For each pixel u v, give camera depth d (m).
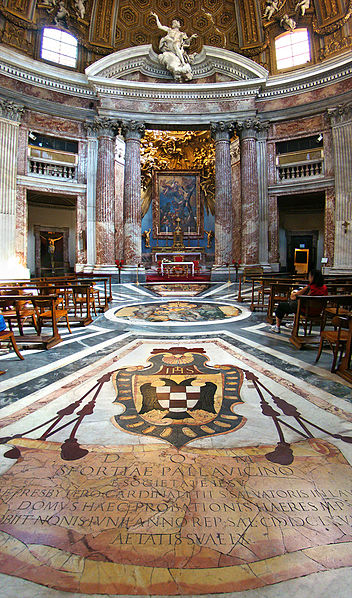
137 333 5.84
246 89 14.80
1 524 1.60
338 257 13.73
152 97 14.99
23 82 13.42
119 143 16.58
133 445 2.27
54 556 1.43
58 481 1.90
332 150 14.04
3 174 13.08
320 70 13.66
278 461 2.07
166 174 20.86
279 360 4.21
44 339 4.98
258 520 1.62
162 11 16.08
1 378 3.60
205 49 15.08
